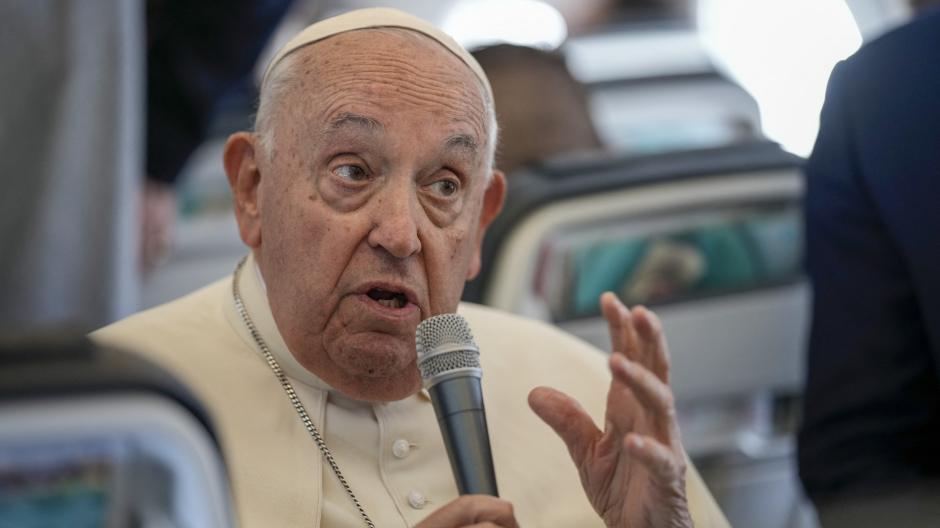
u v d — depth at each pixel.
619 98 18.69
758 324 10.24
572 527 6.51
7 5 8.09
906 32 8.42
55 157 8.37
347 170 5.72
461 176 5.96
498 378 7.17
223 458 2.96
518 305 9.53
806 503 10.05
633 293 9.96
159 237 13.90
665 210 9.88
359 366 5.76
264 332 6.44
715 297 10.14
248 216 6.35
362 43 5.93
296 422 6.16
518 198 9.84
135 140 8.97
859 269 8.34
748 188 10.12
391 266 5.65
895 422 8.07
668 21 21.67
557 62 12.45
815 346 8.57
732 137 18.70
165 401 2.81
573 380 7.44
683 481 5.20
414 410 6.44
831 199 8.57
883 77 8.39
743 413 10.34
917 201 7.95
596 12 22.20
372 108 5.66
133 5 8.93
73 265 8.55
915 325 8.11
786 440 10.38
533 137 11.79
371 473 6.20
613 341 5.39
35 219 8.34
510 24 21.88
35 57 8.27
